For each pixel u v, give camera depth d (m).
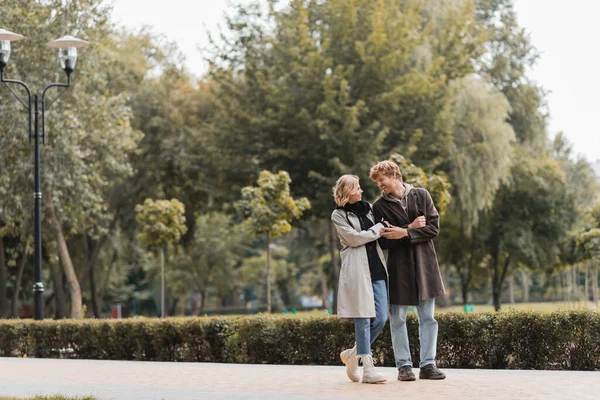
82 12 29.77
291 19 39.78
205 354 14.58
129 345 15.66
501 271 54.47
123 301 81.06
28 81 28.89
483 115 39.56
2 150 29.08
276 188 27.73
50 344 16.92
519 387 8.51
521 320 11.74
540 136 48.66
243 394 8.77
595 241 32.59
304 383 9.61
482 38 40.44
